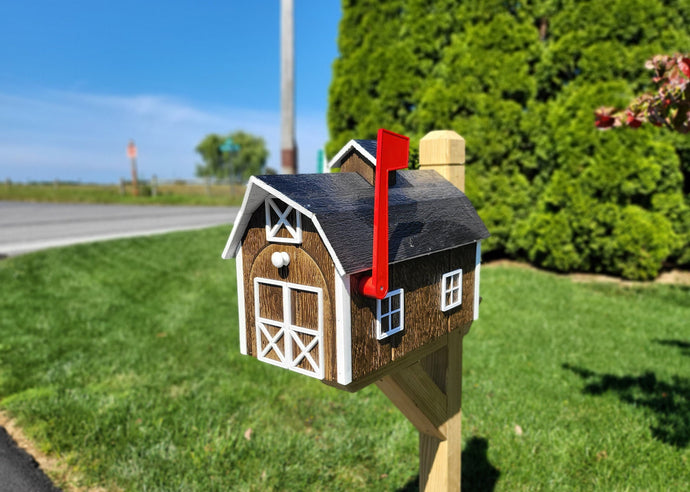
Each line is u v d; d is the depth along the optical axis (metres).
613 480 2.61
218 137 45.47
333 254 1.18
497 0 7.93
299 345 1.36
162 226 12.72
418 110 8.45
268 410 3.46
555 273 7.89
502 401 3.53
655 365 4.12
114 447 2.99
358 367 1.31
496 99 8.06
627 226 7.09
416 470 2.83
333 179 1.44
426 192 1.63
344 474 2.80
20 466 2.85
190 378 3.98
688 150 7.18
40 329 4.97
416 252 1.40
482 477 2.71
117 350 4.51
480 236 1.69
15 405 3.46
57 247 8.61
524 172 8.52
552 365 4.16
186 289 6.58
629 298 6.29
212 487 2.64
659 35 7.04
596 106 7.06
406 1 8.57
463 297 1.75
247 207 1.38
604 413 3.30
